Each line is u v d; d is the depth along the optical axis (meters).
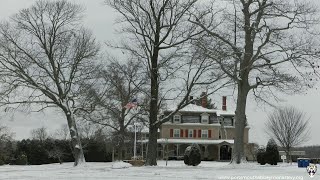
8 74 43.31
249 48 34.38
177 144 80.31
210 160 79.12
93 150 73.44
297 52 33.88
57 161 74.12
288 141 70.50
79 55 45.88
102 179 22.59
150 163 38.09
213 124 82.31
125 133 56.94
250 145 73.62
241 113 35.00
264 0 33.94
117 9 44.09
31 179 23.14
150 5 37.78
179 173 26.42
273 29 33.62
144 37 38.22
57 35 45.06
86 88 46.94
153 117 38.31
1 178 23.95
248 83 35.34
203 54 34.78
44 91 44.53
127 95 51.88
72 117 45.53
